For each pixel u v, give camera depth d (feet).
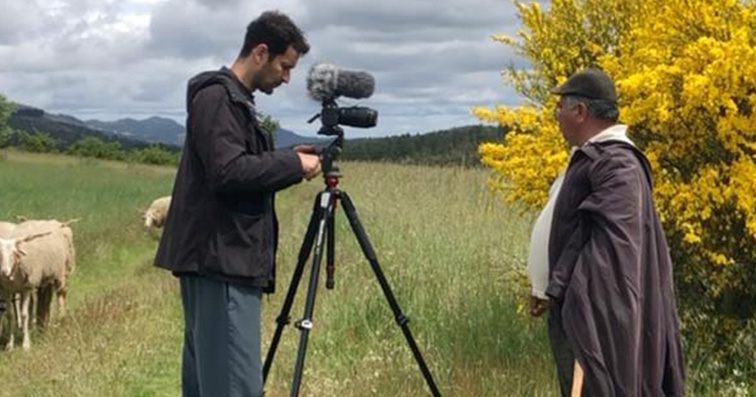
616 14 24.61
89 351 26.40
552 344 14.42
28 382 24.06
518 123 22.99
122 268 50.83
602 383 12.87
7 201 79.51
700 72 19.48
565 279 13.57
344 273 32.89
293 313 28.58
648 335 13.17
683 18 20.45
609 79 14.11
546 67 24.89
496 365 21.79
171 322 31.30
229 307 14.19
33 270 32.60
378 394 20.48
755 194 18.90
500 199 36.19
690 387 19.53
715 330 20.86
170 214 14.78
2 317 33.58
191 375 15.48
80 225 64.49
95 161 187.73
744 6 20.47
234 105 14.05
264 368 16.29
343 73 15.07
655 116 19.61
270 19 14.26
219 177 13.76
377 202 50.08
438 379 21.02
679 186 19.88
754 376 20.13
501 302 25.05
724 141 19.34
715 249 20.25
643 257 13.21
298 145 14.97
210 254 14.10
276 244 14.96
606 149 13.64
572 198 13.80
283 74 14.53
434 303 26.76
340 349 25.25
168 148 248.93
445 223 37.06
